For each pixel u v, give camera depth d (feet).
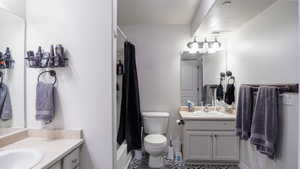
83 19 4.91
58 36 4.97
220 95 10.05
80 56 4.92
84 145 4.93
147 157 9.20
